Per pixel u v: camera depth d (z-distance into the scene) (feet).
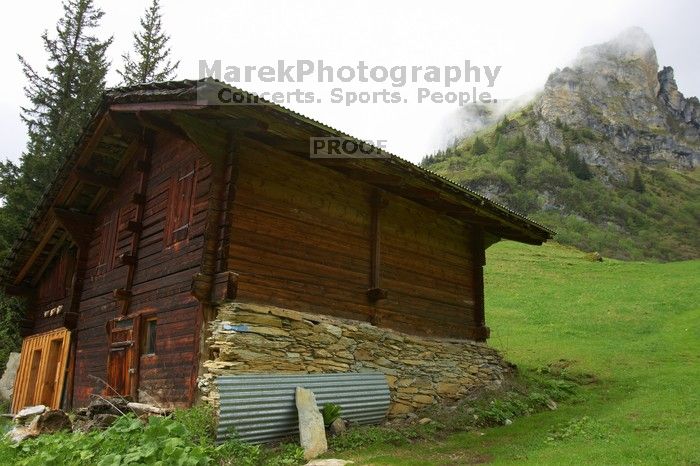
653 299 91.91
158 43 104.63
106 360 38.09
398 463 25.23
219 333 28.19
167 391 30.53
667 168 628.69
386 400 34.37
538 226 46.26
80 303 44.86
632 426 32.53
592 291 102.12
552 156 514.27
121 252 40.09
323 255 34.63
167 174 36.55
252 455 24.61
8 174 74.64
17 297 59.77
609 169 554.87
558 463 24.32
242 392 26.84
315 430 27.55
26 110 82.89
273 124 28.60
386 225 39.65
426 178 35.88
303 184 34.40
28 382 49.90
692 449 25.58
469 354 43.60
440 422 34.94
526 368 54.80
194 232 31.53
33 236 49.19
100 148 41.32
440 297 43.27
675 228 442.50
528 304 92.12
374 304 37.06
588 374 52.03
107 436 23.50
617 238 369.91
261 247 31.27
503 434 32.81
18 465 21.13
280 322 30.48
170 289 32.50
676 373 49.85
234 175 30.68
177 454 20.22
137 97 31.83
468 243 47.91
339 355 33.17
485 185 439.22
